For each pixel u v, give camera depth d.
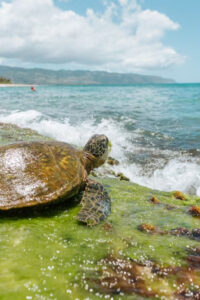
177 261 2.61
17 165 3.55
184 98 31.12
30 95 37.59
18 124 13.25
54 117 15.43
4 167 3.49
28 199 3.30
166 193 5.47
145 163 8.16
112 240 2.98
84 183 4.24
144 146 9.80
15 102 25.45
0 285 1.97
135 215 3.87
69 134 11.36
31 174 3.53
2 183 3.34
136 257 2.64
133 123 13.93
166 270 2.45
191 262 2.60
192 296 2.09
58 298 1.91
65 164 3.97
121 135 11.27
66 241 2.88
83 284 2.12
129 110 19.19
